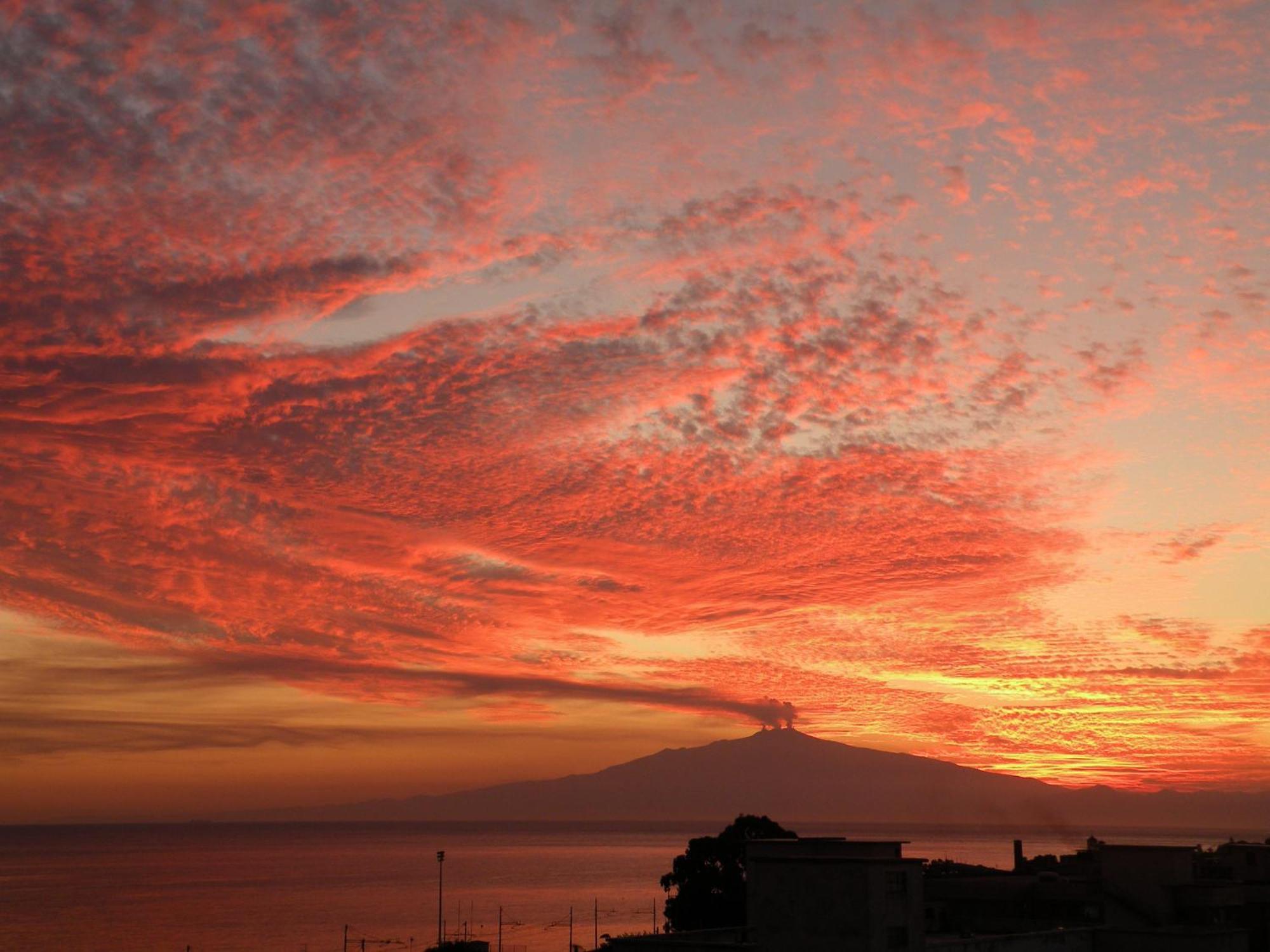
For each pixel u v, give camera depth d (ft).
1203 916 221.87
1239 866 273.33
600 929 629.10
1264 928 227.40
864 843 197.98
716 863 325.21
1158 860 226.99
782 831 337.11
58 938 619.67
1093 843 343.87
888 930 173.37
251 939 606.96
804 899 175.32
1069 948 204.74
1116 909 226.99
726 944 179.11
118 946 582.76
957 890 243.19
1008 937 194.70
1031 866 308.40
